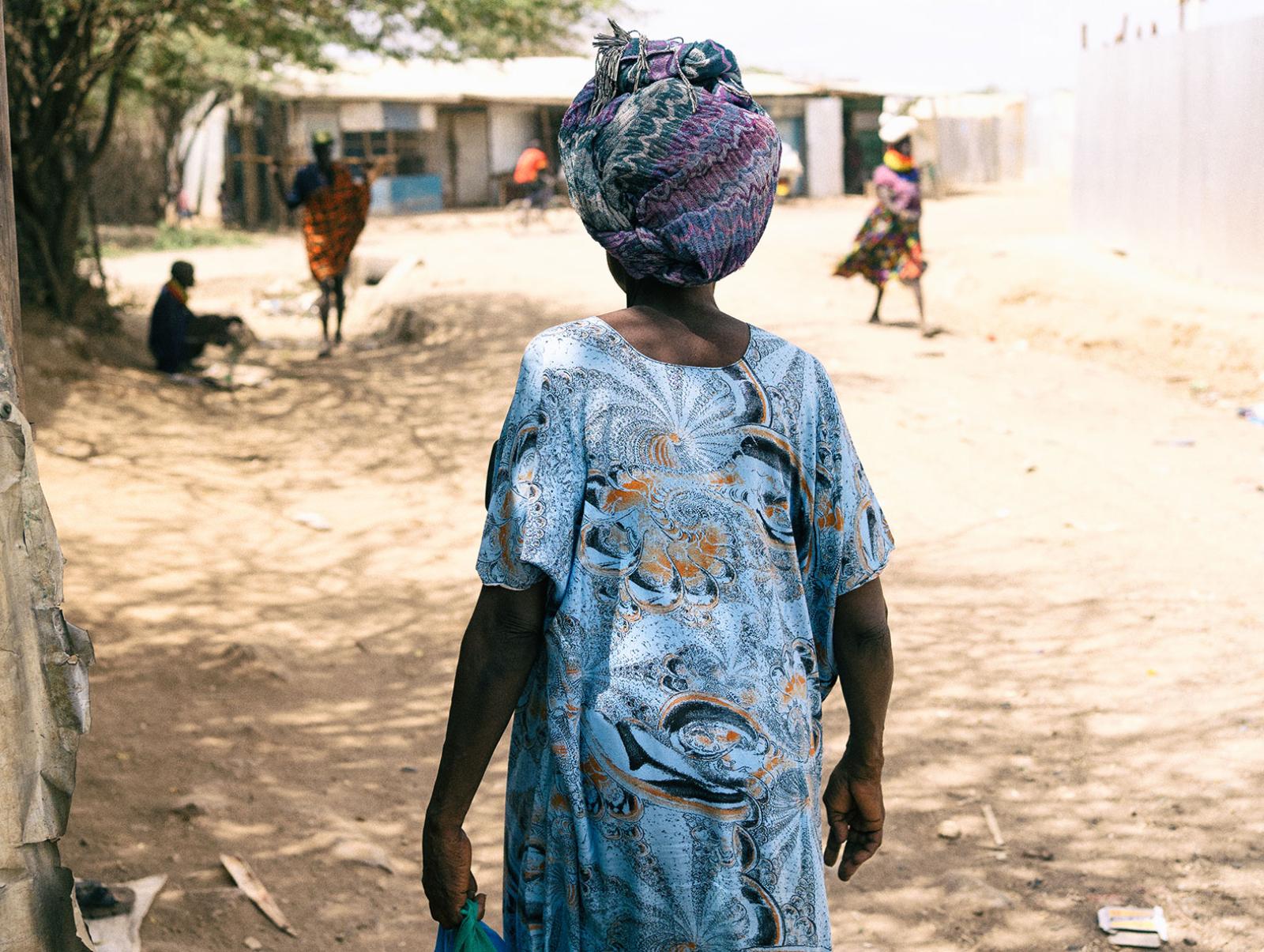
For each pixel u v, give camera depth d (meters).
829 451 1.68
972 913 3.10
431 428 8.34
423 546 6.05
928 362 10.19
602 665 1.55
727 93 1.62
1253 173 11.69
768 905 1.57
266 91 26.31
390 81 30.62
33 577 1.53
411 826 3.49
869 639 1.74
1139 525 6.20
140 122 28.59
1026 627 5.00
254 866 3.17
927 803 3.68
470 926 1.66
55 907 1.57
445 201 31.89
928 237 18.98
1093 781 3.77
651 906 1.56
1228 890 3.16
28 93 9.59
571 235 21.83
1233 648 4.67
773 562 1.62
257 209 29.97
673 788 1.54
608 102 1.61
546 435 1.56
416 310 12.95
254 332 13.51
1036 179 38.44
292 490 6.85
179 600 5.12
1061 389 9.28
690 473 1.58
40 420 7.45
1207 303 11.24
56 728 1.57
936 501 6.68
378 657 4.73
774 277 15.10
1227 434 8.00
